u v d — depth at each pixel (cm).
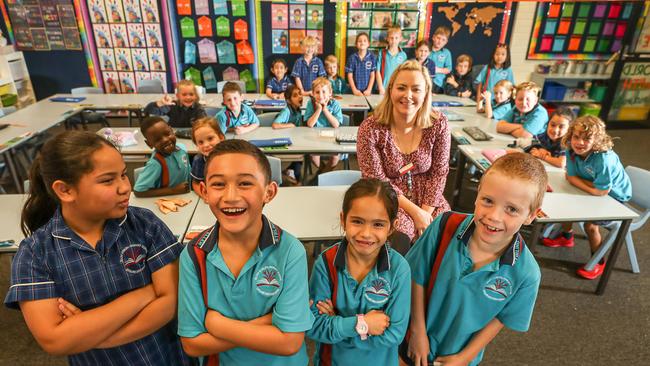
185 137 329
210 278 97
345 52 584
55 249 93
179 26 553
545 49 580
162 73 581
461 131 364
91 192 87
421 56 514
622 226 230
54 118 389
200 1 540
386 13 560
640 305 246
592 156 238
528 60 590
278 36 569
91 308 98
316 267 121
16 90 534
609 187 236
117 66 574
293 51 580
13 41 548
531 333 222
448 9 559
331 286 119
